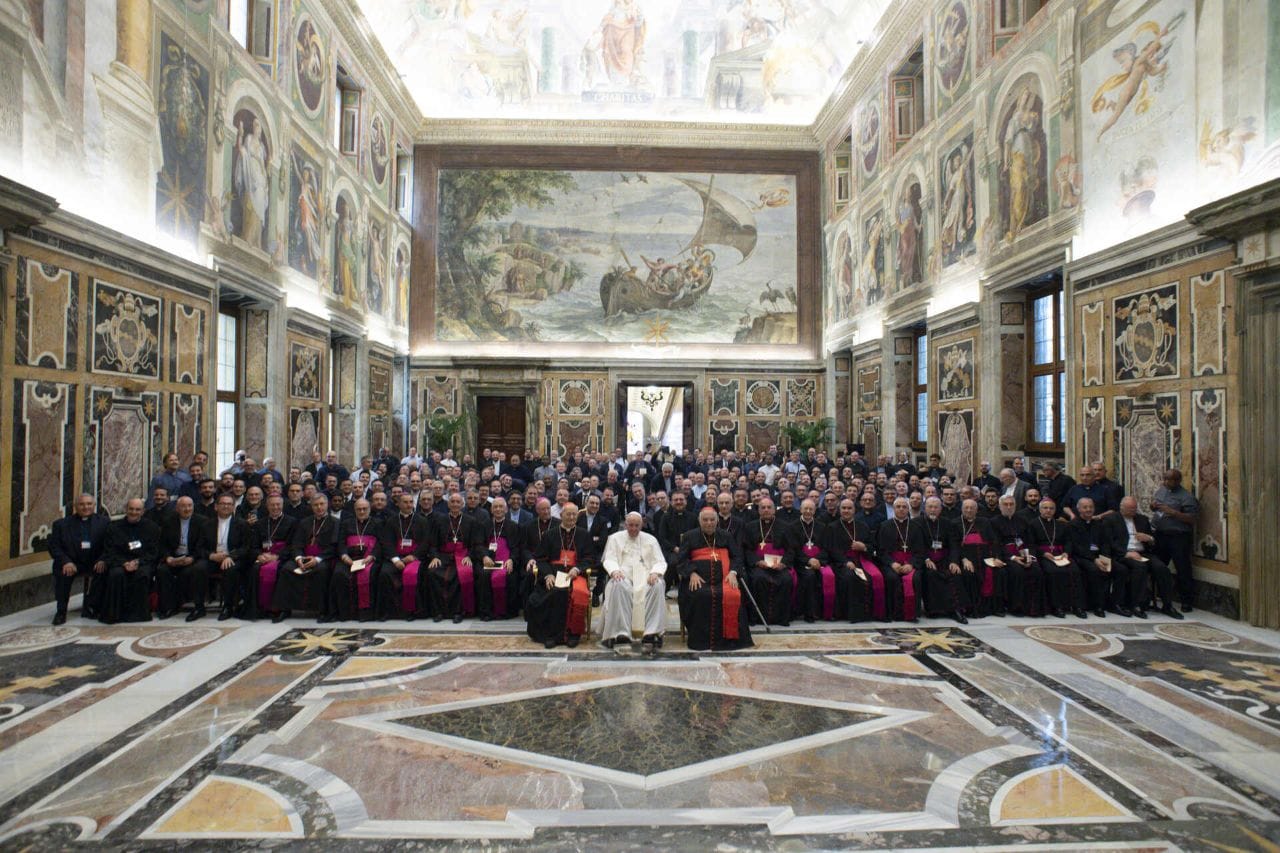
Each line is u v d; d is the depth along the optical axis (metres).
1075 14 9.91
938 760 4.33
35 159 7.26
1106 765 4.25
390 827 3.57
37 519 7.41
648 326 22.73
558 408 22.30
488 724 4.88
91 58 8.09
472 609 7.84
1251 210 6.79
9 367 6.99
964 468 13.02
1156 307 8.35
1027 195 11.15
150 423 9.11
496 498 8.21
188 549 7.78
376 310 18.78
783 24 21.84
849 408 21.47
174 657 6.25
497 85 22.53
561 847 3.40
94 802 3.77
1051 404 11.43
